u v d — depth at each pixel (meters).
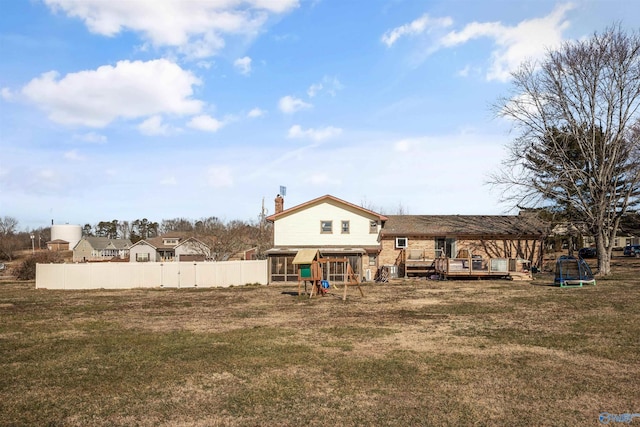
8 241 96.38
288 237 39.34
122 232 144.00
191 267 34.44
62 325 16.80
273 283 36.00
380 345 12.60
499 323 15.80
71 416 7.59
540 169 35.53
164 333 14.82
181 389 8.92
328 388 8.87
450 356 11.23
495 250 40.00
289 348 12.30
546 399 8.07
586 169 36.50
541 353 11.39
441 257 37.16
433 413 7.50
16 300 26.09
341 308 20.50
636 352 11.28
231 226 69.94
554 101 34.75
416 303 21.67
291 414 7.57
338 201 39.41
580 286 27.31
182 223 128.12
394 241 39.59
